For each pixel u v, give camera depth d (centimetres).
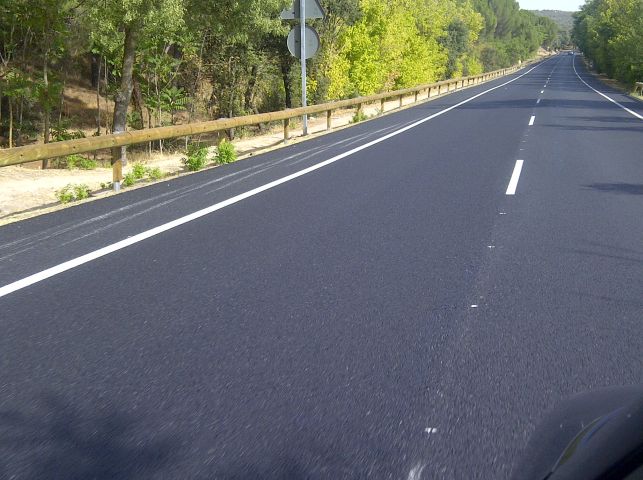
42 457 330
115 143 1123
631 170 1313
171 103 2630
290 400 388
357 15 3566
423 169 1312
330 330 499
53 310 544
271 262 681
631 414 157
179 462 324
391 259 691
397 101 4284
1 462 326
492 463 319
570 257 698
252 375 423
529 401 385
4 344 475
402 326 507
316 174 1258
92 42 2319
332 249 731
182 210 945
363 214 907
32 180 1294
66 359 448
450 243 756
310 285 607
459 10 9894
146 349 464
